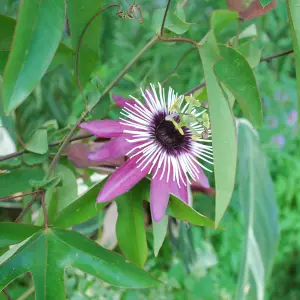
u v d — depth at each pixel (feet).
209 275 2.10
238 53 0.59
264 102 2.75
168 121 0.81
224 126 0.60
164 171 0.77
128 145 0.77
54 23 0.60
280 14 2.53
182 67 2.44
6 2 1.01
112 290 1.48
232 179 0.60
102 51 2.36
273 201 1.29
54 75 2.15
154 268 1.90
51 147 0.88
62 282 0.73
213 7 2.15
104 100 0.83
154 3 1.59
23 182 0.86
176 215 0.76
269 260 1.25
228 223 2.38
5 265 0.71
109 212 1.21
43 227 0.74
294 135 2.76
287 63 2.71
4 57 0.75
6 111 0.58
